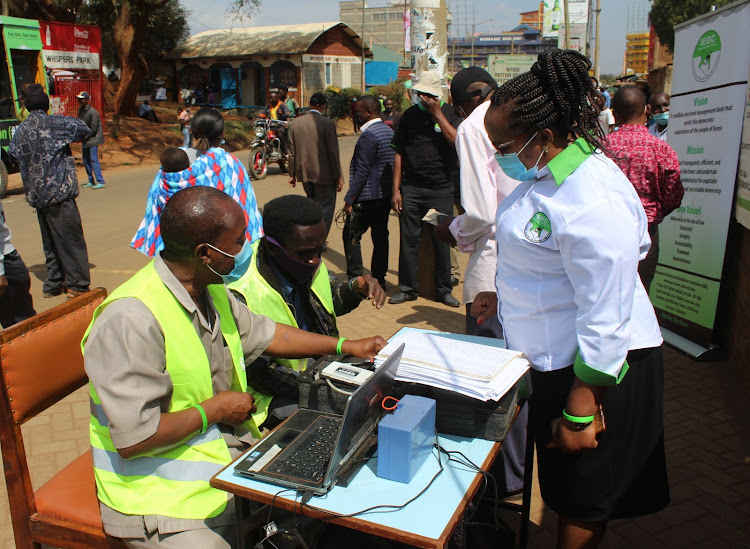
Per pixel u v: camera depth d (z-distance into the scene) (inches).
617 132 165.2
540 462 86.0
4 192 458.0
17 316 165.0
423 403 73.3
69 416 151.8
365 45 1392.7
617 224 69.9
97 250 305.1
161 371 75.0
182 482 77.7
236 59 1283.2
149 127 797.9
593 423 74.7
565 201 72.6
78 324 94.5
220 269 79.0
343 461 68.3
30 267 278.5
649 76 1035.9
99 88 697.0
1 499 118.6
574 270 71.6
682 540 109.0
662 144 160.4
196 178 169.2
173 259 78.7
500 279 85.0
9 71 472.1
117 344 72.0
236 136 829.8
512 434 112.7
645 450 80.0
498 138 76.9
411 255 226.8
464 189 122.7
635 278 71.6
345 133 1066.7
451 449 75.6
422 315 219.1
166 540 76.1
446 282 228.4
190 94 1244.5
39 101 218.1
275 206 98.1
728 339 182.1
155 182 173.5
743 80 165.9
